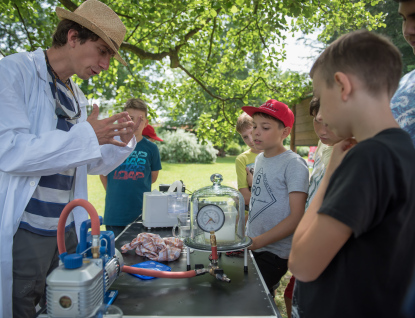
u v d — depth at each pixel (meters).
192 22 4.80
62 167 1.29
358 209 0.62
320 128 1.43
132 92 4.94
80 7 1.51
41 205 1.41
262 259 1.68
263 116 1.74
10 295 1.30
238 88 5.76
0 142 1.22
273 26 4.05
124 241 1.77
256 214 1.76
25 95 1.37
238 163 2.68
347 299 0.70
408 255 0.65
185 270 1.34
